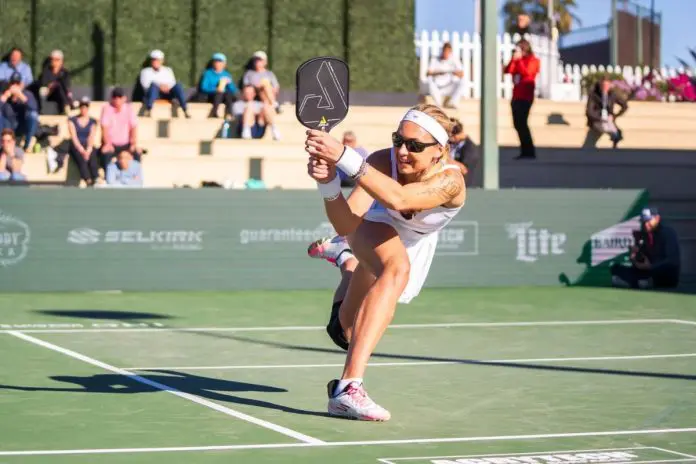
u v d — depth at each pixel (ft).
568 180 113.50
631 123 123.54
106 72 111.45
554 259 85.97
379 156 33.81
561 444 30.94
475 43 130.93
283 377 42.60
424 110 32.71
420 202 32.24
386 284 33.24
